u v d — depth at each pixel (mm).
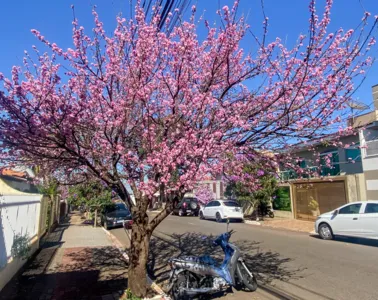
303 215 22062
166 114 5410
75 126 4980
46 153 5289
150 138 4988
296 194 22875
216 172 5191
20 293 5996
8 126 4359
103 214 19547
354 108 5246
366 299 5680
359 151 19266
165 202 5941
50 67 4719
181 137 5051
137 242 5699
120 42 5082
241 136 5305
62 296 5820
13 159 5266
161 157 4652
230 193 23812
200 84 5422
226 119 5035
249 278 6320
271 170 6246
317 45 4664
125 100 4988
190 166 4723
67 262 8766
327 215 13359
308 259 9164
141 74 4867
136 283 5578
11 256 7035
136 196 5840
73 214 36375
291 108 4883
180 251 10742
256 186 6898
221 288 5824
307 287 6449
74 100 4973
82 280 6891
